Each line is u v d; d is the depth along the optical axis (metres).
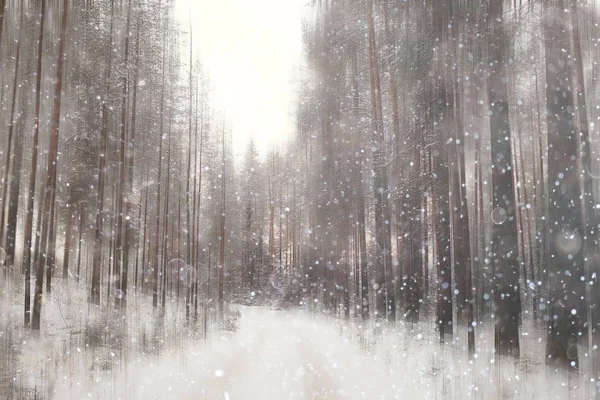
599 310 10.92
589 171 11.27
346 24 20.45
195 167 32.44
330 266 30.67
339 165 22.45
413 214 16.61
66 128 19.28
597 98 12.87
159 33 22.47
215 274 40.41
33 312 13.84
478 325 14.60
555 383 8.92
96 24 19.48
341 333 19.97
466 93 14.07
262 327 27.92
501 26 12.16
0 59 16.94
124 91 20.12
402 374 10.46
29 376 9.36
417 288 17.98
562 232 10.41
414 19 16.72
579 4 11.09
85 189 20.31
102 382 9.74
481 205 18.50
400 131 17.27
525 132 23.39
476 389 8.46
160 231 31.55
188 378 10.98
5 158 18.20
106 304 19.23
